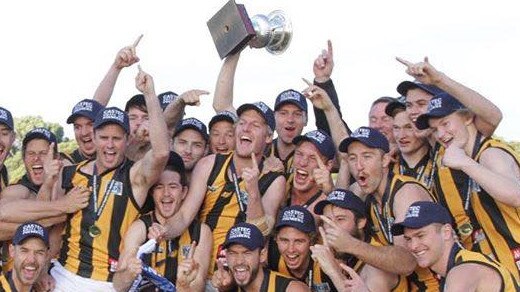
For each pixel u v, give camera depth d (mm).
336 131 9773
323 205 8602
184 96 9656
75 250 8758
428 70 7844
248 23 9859
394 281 8273
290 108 10023
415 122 8266
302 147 9188
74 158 10219
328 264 7941
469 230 8117
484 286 6891
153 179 8672
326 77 10281
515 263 7840
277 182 9266
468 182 8047
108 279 8680
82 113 9680
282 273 8867
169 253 8930
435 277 8086
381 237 8391
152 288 8805
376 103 9961
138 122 9984
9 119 9406
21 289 8578
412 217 7320
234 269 8430
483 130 7918
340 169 9469
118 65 10680
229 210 9164
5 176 9703
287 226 8641
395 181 8234
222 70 10664
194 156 9766
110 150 8750
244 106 9297
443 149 8352
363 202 8578
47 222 8797
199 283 8875
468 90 7824
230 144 9961
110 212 8742
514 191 7422
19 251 8500
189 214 9039
